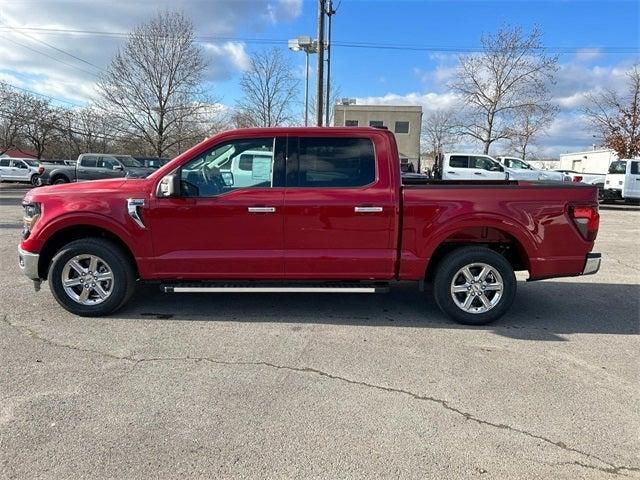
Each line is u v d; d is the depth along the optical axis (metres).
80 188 4.90
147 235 4.75
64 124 44.53
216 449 2.74
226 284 4.90
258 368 3.81
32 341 4.29
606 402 3.35
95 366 3.79
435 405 3.27
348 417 3.10
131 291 5.02
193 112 32.88
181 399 3.30
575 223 4.81
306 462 2.64
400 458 2.69
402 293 6.11
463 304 4.90
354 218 4.71
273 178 4.77
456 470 2.59
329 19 22.11
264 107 34.38
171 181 4.54
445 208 4.71
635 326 4.99
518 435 2.93
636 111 29.94
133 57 31.48
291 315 5.14
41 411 3.11
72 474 2.50
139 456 2.67
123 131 32.94
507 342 4.47
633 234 12.61
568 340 4.55
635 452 2.78
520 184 5.10
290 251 4.76
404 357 4.07
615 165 20.98
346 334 4.60
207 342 4.33
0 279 6.40
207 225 4.73
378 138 4.78
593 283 6.96
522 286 6.75
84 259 4.91
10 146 42.12
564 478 2.54
